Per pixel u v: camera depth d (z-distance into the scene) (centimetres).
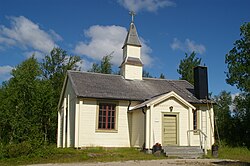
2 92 3475
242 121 3375
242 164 1608
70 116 2491
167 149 2058
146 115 2150
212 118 2561
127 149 2248
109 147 2303
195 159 1884
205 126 2536
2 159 1691
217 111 3962
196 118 2522
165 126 2202
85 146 2245
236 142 3130
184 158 1958
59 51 4238
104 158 1794
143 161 1664
